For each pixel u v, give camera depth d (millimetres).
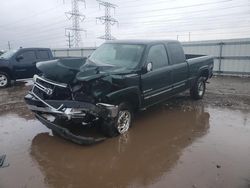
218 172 3879
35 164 4152
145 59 5766
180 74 7059
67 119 4945
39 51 12656
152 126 5938
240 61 15070
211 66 8898
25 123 6145
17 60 11805
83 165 4148
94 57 6355
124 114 5379
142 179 3752
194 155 4465
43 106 4977
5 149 4688
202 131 5645
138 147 4809
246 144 4914
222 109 7398
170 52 6770
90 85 4707
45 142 5000
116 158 4391
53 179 3736
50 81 4980
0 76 11539
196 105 7836
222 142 5020
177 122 6242
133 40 6496
